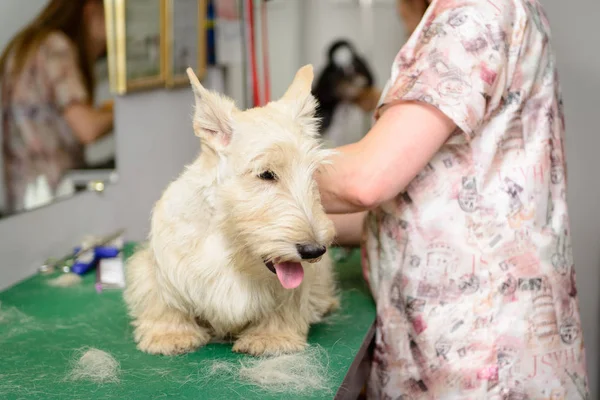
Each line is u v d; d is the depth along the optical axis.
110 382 1.10
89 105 1.98
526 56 1.28
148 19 2.34
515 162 1.29
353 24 4.23
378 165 1.18
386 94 1.26
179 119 2.83
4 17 1.52
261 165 1.13
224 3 3.03
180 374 1.13
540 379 1.29
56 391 1.07
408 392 1.37
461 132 1.25
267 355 1.21
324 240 1.10
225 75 3.21
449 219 1.29
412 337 1.34
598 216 2.72
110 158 2.14
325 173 1.23
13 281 1.67
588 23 2.60
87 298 1.57
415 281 1.32
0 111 1.52
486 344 1.29
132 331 1.36
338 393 1.07
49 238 1.82
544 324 1.30
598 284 2.74
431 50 1.23
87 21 1.94
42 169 1.72
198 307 1.23
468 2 1.25
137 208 2.40
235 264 1.19
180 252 1.20
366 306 1.51
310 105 1.27
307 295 1.30
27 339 1.32
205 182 1.19
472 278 1.29
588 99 2.66
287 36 4.27
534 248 1.29
